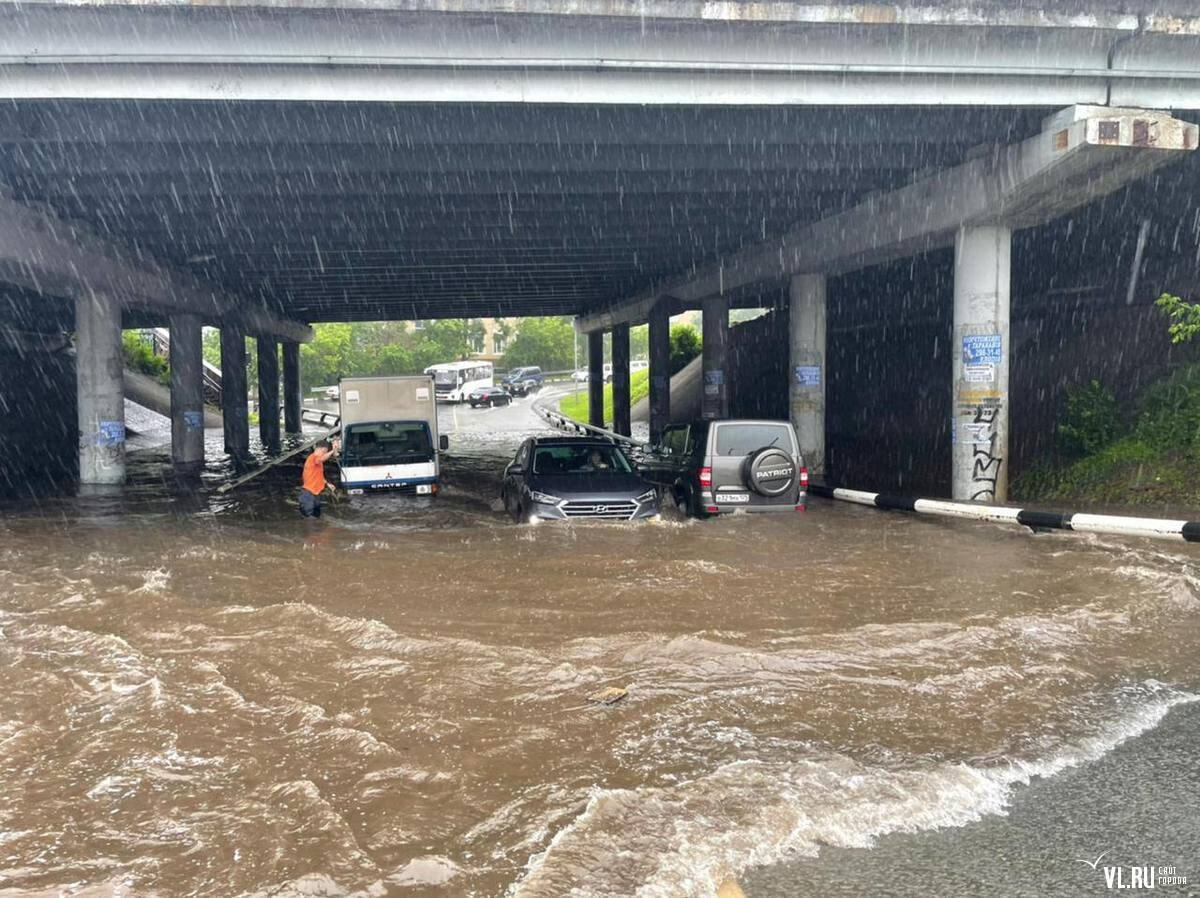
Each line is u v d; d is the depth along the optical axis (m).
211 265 27.53
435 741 4.90
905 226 18.05
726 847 3.81
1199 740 5.05
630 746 4.83
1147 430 16.67
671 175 17.17
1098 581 8.68
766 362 41.41
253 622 7.39
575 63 12.84
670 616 7.40
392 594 8.36
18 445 31.30
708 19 12.62
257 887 3.47
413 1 11.88
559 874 3.56
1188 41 13.82
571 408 61.56
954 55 13.52
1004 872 3.71
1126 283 22.52
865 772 4.55
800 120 14.77
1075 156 13.86
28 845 3.82
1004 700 5.58
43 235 18.81
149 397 49.88
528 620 7.32
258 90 12.55
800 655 6.34
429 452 18.09
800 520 13.02
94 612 7.89
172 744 4.88
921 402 28.92
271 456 35.66
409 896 3.42
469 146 15.48
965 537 11.56
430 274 30.34
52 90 12.30
